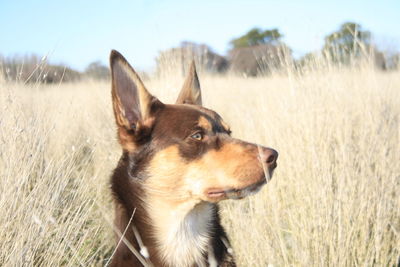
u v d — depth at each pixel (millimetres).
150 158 1016
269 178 989
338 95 1568
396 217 1292
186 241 1030
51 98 1590
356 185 1251
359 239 1179
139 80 1019
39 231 1016
